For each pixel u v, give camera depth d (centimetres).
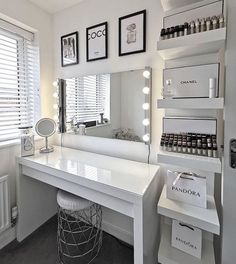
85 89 178
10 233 162
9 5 156
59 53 194
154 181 125
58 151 183
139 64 146
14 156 168
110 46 160
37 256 146
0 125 166
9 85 173
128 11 148
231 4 91
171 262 109
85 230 172
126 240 165
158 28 136
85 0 171
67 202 134
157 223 135
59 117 197
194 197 110
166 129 132
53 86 201
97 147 176
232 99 94
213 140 109
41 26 185
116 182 113
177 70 125
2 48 165
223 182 98
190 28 103
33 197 174
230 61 93
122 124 158
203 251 115
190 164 105
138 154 153
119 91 157
